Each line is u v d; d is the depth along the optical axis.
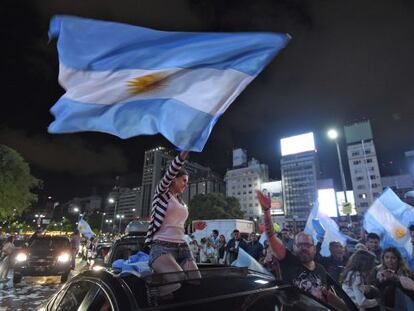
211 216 69.50
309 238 4.02
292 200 102.31
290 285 3.03
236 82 2.92
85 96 2.91
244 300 2.53
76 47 2.90
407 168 80.19
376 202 7.17
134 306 2.16
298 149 105.69
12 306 8.60
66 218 110.25
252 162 129.00
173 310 2.23
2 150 31.59
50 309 3.23
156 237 3.02
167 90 3.00
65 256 12.88
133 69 3.01
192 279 2.66
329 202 58.38
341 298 3.78
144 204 174.00
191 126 2.88
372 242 6.46
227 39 3.02
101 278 2.70
